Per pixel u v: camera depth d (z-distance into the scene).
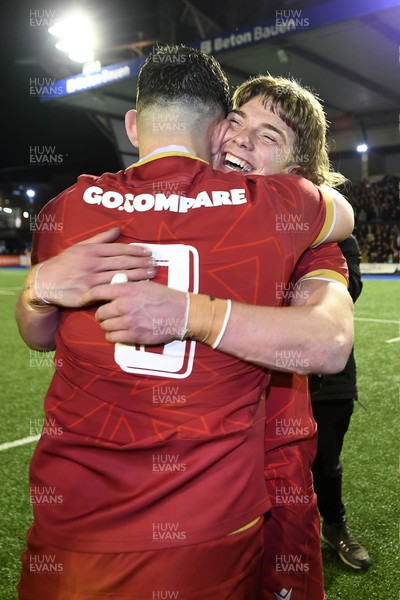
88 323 0.93
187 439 0.89
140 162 1.02
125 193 0.96
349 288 1.92
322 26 10.23
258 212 0.93
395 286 12.52
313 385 1.69
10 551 2.27
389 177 19.77
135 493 0.90
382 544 2.30
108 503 0.91
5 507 2.62
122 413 0.91
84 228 0.96
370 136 19.44
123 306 0.85
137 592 0.89
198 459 0.90
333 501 2.20
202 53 1.07
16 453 3.27
